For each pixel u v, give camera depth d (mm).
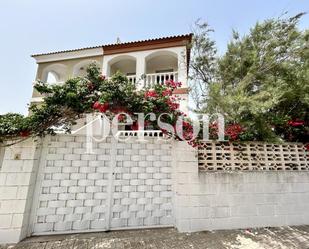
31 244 3684
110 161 4711
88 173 4566
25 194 3971
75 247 3590
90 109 4379
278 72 5961
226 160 4801
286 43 6379
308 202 4703
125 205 4559
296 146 5039
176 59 11547
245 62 7586
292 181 4754
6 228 3775
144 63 10328
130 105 4480
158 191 4734
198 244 3701
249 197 4555
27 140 4215
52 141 4570
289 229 4348
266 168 4832
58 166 4477
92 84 4406
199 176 4531
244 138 4973
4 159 4039
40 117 4141
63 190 4383
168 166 4906
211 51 8680
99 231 4281
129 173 4742
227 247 3588
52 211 4246
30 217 4105
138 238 3957
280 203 4609
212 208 4414
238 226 4395
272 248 3545
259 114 4992
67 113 4316
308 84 5137
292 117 5531
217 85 5355
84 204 4391
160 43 10367
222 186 4539
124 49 10852
